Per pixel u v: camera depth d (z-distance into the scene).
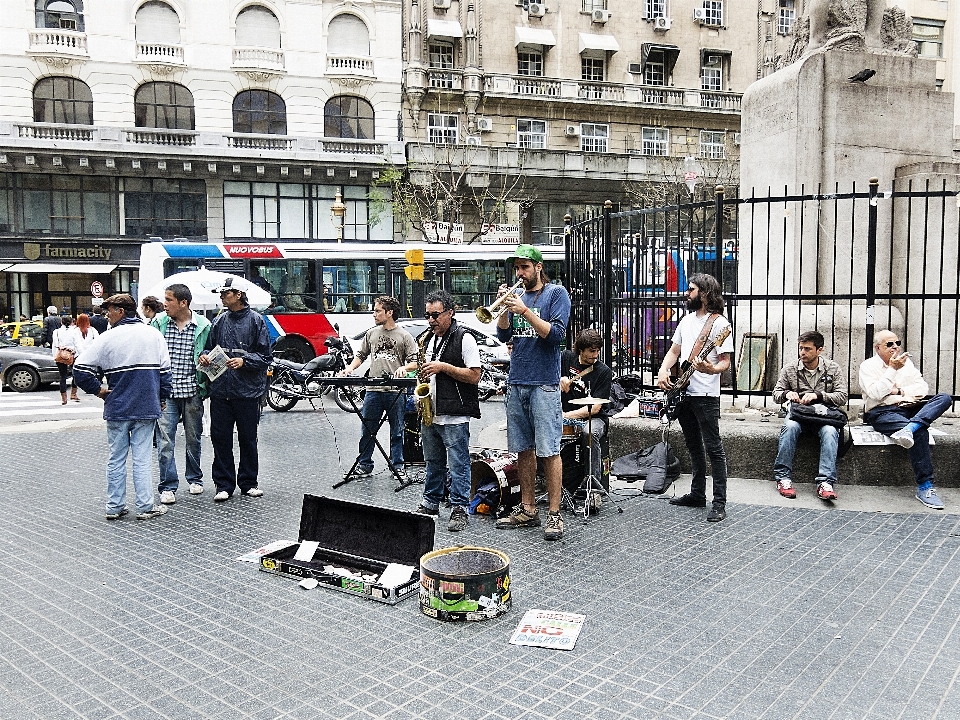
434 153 29.28
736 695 3.19
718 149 35.22
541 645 3.64
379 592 4.27
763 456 6.68
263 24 28.44
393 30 29.88
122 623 3.99
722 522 5.66
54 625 3.97
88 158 25.98
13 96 25.81
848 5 7.82
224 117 28.05
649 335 9.45
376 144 29.12
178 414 6.70
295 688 3.29
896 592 4.29
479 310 5.12
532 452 5.55
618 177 31.42
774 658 3.51
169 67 27.30
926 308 7.82
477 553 4.35
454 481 5.68
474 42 31.59
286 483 7.24
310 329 16.08
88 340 14.34
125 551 5.19
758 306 8.33
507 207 29.83
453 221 28.80
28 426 11.07
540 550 5.09
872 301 6.70
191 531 5.67
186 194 27.66
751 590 4.34
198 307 13.47
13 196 25.92
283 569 4.69
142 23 27.20
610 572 4.66
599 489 6.11
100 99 26.75
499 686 3.28
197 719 3.04
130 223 27.16
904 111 7.92
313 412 12.63
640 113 33.88
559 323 5.25
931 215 7.71
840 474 6.47
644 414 6.25
